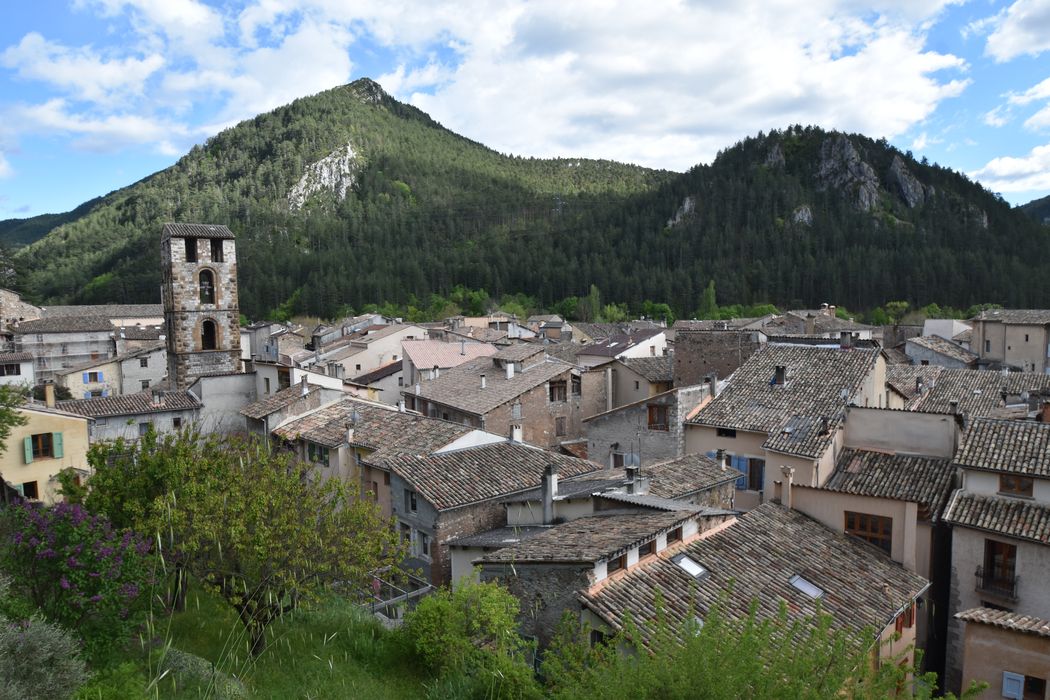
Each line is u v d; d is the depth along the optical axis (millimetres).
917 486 27469
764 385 38281
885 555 24453
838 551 23859
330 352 83312
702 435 37312
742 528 23719
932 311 147875
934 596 26781
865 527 25172
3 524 16375
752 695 10898
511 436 41688
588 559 18031
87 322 101125
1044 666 18375
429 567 29844
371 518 20562
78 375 78812
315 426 40719
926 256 175625
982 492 25344
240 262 185500
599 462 42594
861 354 37906
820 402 34594
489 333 96875
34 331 96312
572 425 53344
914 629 23281
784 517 25562
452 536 29703
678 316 167000
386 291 176625
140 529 18938
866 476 29016
